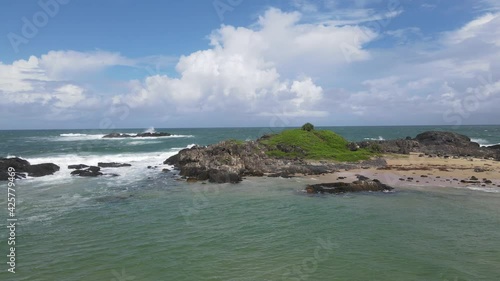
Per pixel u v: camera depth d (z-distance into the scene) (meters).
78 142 95.75
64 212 26.12
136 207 27.64
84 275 15.59
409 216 24.59
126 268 16.30
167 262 16.95
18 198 30.89
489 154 59.22
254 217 24.56
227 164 43.59
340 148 56.44
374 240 19.77
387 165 47.56
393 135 145.25
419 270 15.95
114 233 21.17
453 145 66.88
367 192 32.47
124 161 56.62
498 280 15.03
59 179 41.03
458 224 22.69
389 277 15.29
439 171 42.94
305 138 57.09
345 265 16.48
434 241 19.58
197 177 39.91
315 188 32.69
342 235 20.66
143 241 19.80
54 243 19.47
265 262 16.89
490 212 25.52
